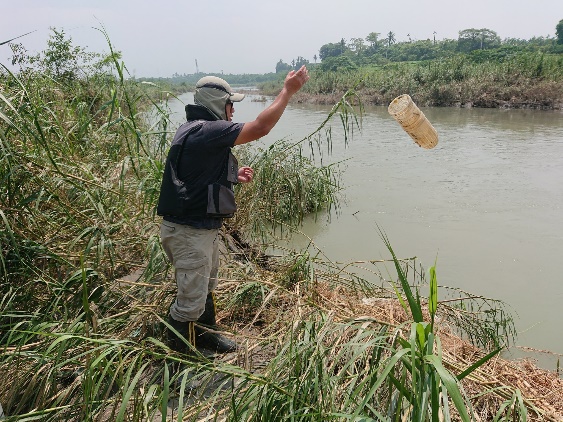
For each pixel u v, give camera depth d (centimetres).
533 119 2103
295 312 327
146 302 358
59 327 302
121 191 426
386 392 240
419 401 185
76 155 479
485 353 331
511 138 1570
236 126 281
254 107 3397
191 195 284
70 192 427
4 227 352
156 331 325
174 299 338
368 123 2053
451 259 611
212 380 290
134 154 506
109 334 315
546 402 278
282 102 280
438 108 2783
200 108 296
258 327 370
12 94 415
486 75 2920
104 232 378
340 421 208
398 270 201
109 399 244
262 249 601
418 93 3006
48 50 1015
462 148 1404
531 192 926
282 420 221
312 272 416
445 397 186
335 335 280
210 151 285
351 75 3825
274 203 716
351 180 1043
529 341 427
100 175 497
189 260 293
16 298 331
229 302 371
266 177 696
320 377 230
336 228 743
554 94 2548
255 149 882
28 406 267
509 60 3167
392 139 1582
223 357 313
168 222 294
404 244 670
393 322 333
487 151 1352
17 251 326
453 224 752
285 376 246
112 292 354
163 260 369
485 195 911
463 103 2827
